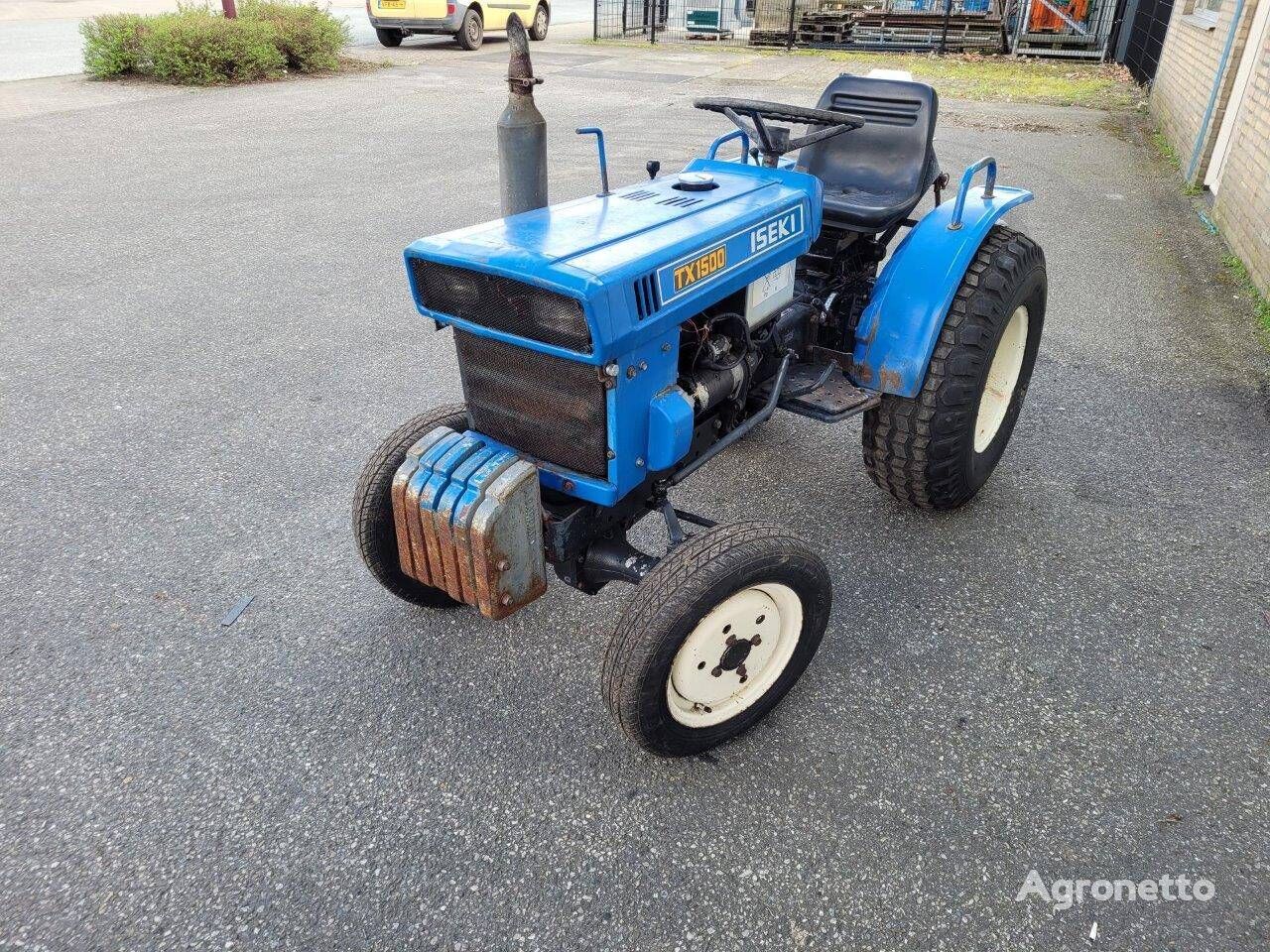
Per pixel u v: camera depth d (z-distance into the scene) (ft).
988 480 11.62
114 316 16.28
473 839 6.91
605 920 6.30
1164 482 11.50
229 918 6.30
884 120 11.03
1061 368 14.62
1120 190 24.56
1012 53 49.39
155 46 37.86
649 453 7.28
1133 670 8.46
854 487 11.52
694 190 8.34
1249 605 9.29
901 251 9.55
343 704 8.17
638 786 7.36
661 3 61.21
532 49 52.80
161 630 9.01
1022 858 6.70
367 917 6.31
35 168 25.76
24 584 9.59
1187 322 16.35
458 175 25.46
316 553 10.18
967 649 8.78
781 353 9.38
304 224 21.36
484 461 7.04
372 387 13.87
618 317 6.34
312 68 42.24
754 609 7.25
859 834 6.92
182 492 11.22
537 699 8.25
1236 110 22.75
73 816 7.05
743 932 6.21
